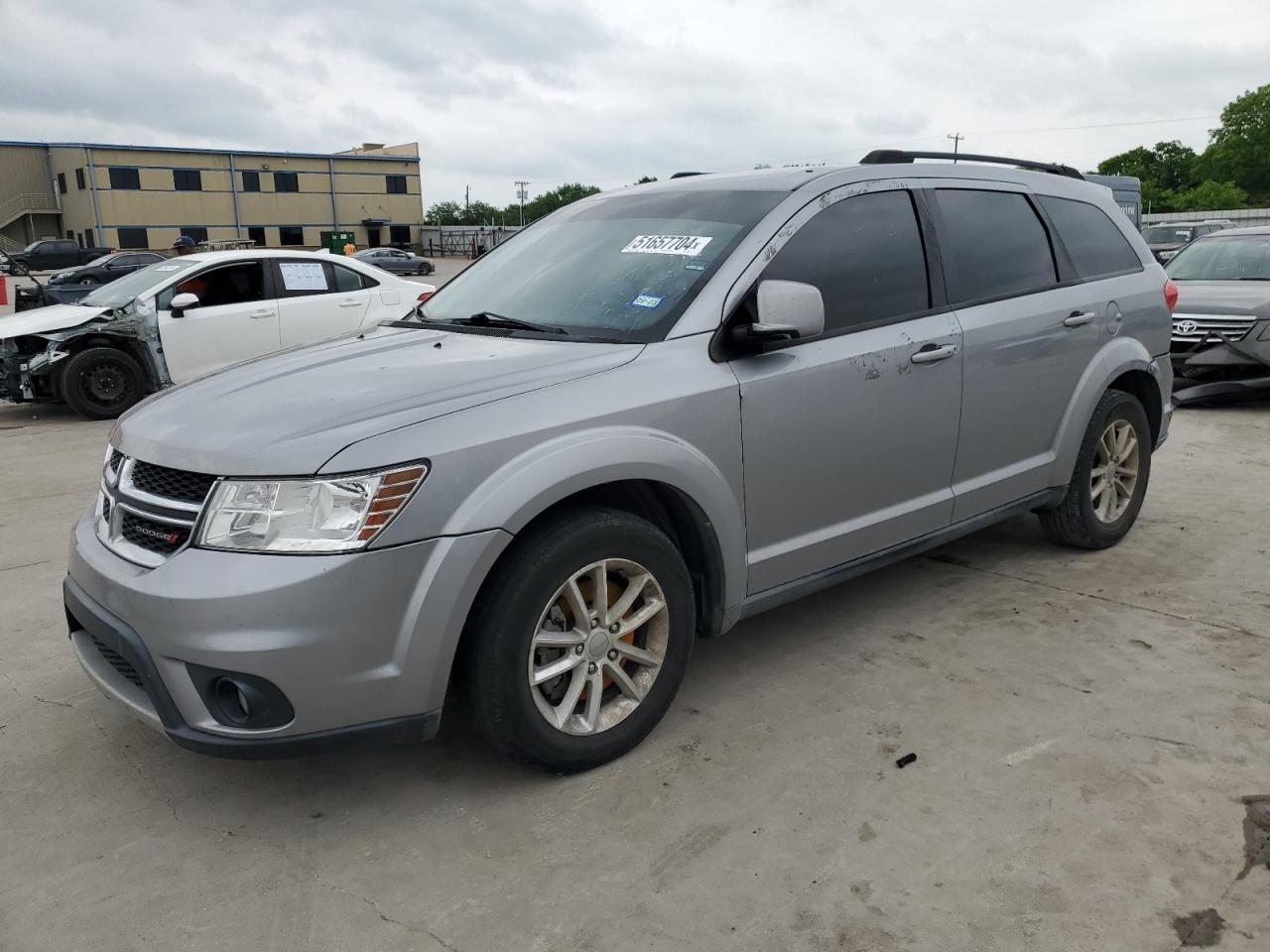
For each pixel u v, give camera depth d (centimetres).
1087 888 233
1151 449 484
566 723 279
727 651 368
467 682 263
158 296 907
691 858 248
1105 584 426
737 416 304
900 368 348
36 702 337
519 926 226
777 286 294
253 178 6825
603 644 283
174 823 269
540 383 275
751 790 276
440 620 247
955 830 256
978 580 434
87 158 6181
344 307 992
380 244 7531
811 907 229
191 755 303
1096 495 457
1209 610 395
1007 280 399
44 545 508
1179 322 825
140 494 262
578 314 326
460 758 299
